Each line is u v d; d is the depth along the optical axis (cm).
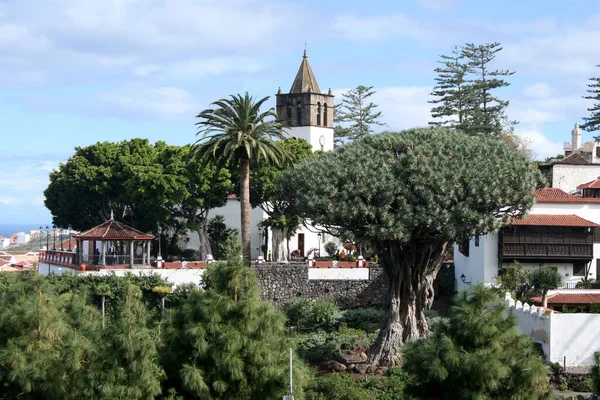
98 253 8425
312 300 7700
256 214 9875
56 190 9531
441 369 3300
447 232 5538
